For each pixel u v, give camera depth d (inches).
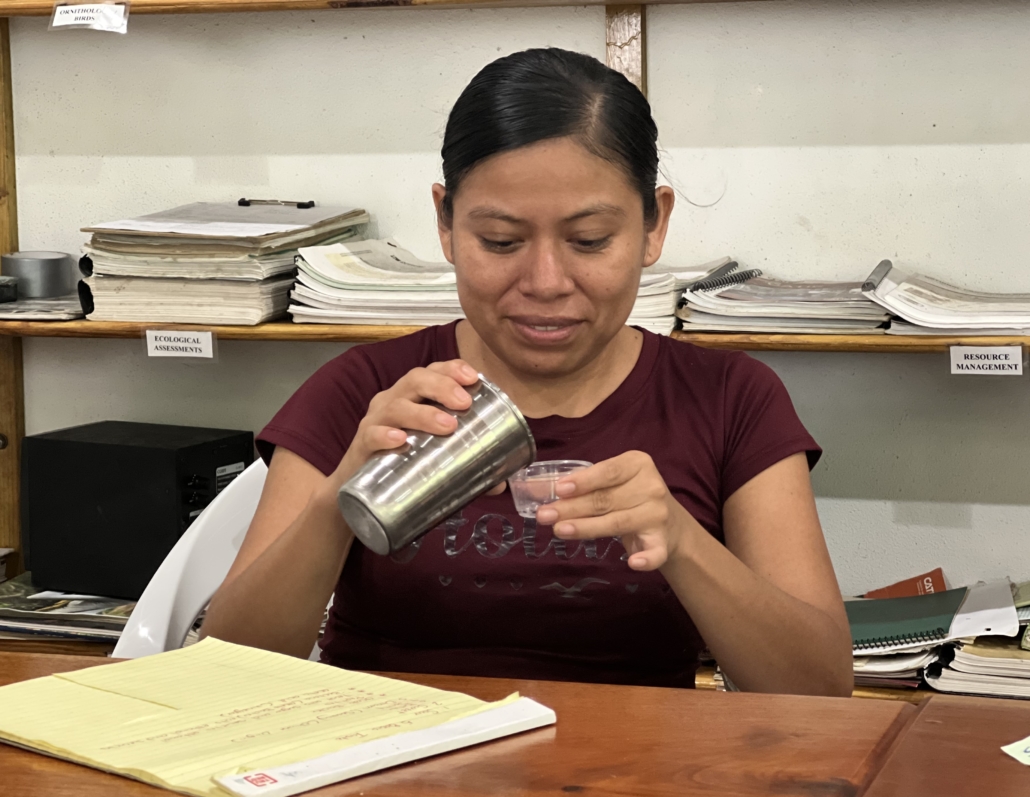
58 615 79.8
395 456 34.5
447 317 76.9
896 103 81.0
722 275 78.9
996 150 79.9
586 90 42.5
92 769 29.0
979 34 79.1
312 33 89.2
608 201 42.4
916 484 84.0
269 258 79.8
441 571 49.0
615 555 48.9
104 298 82.6
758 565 48.6
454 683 36.2
